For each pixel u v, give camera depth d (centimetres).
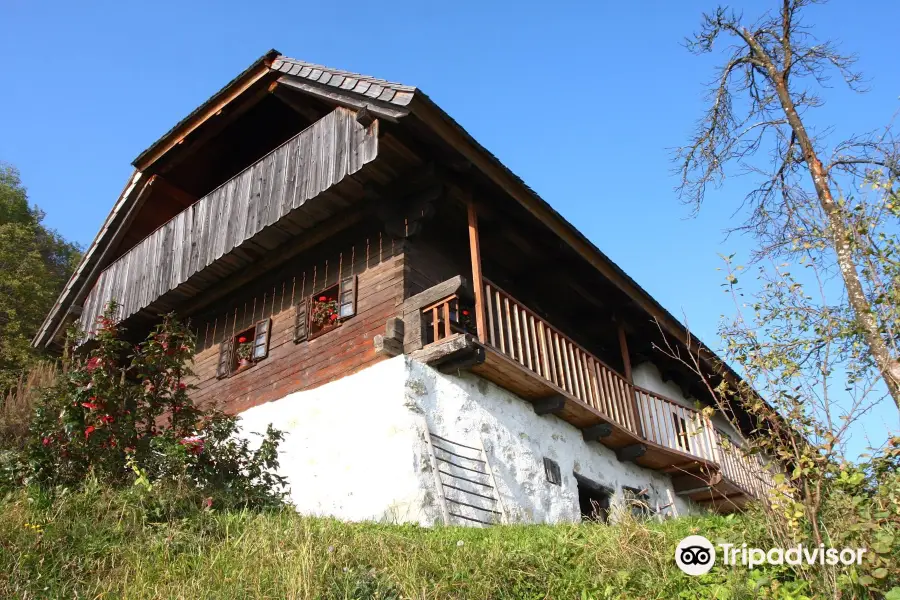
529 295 1328
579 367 1164
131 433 759
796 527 526
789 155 957
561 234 1139
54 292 2473
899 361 635
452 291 966
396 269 1062
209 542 630
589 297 1332
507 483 975
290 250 1180
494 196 1091
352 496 907
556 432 1122
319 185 1039
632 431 1231
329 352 1098
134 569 576
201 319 1383
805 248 741
